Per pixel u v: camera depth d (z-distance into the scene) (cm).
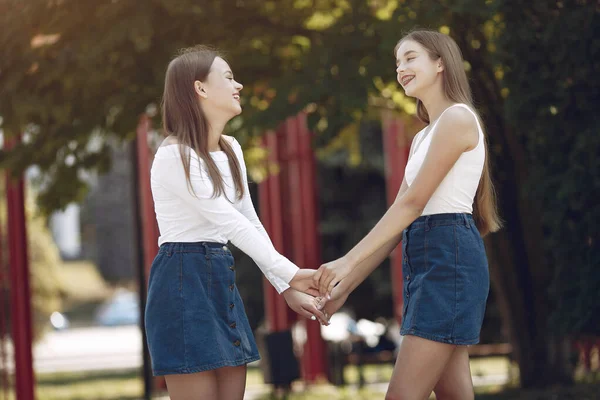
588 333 707
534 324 912
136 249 1110
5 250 1059
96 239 5069
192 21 782
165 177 382
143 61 792
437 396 426
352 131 1245
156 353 375
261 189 1212
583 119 694
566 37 675
